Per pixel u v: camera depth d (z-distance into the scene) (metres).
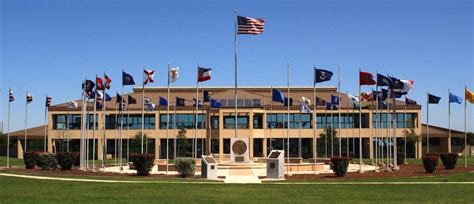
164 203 23.09
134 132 91.12
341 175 38.62
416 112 90.56
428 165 41.97
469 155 96.75
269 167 38.16
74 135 92.38
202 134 89.06
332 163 38.88
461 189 29.36
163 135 91.19
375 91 59.84
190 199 24.52
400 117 91.19
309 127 91.31
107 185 31.16
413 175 39.66
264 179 36.94
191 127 91.12
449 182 33.78
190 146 91.06
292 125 91.62
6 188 29.39
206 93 61.94
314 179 36.66
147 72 49.09
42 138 93.44
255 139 90.56
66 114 93.25
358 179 36.28
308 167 47.06
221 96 90.06
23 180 34.69
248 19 45.94
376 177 37.81
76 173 41.44
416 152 90.31
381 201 24.00
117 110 86.94
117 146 90.38
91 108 91.12
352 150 90.81
